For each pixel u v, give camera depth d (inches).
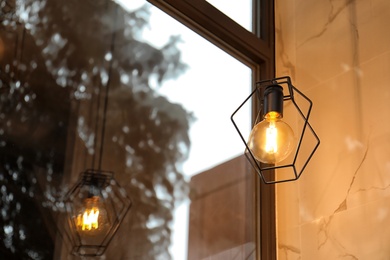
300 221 87.6
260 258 89.0
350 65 88.1
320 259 83.1
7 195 66.7
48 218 69.3
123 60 82.7
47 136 72.2
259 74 98.0
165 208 80.7
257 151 71.2
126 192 77.3
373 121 82.5
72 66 77.3
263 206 91.2
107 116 78.7
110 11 83.4
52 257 68.3
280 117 73.0
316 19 95.7
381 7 86.7
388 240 76.0
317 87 91.7
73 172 73.2
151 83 84.8
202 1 91.7
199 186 85.9
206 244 84.0
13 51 72.2
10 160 68.1
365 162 81.7
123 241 74.9
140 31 85.8
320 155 87.9
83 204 72.8
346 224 81.4
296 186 89.8
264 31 100.8
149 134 82.4
